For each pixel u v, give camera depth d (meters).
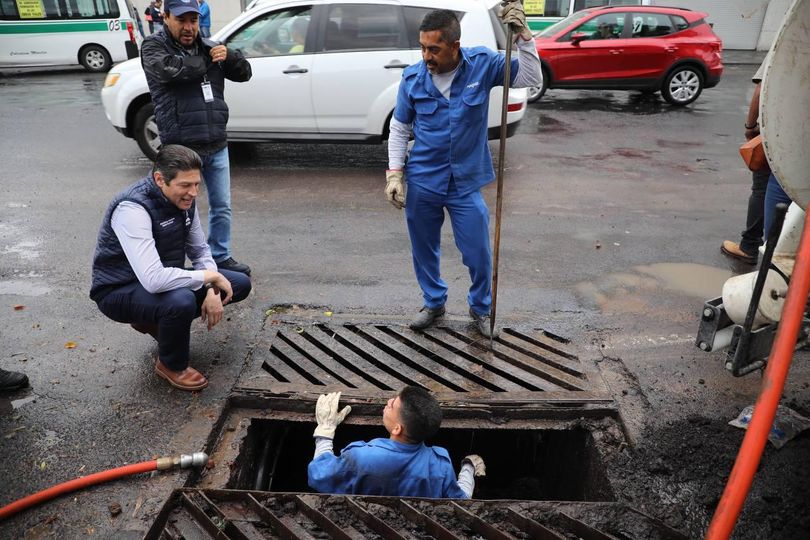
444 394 3.14
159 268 2.89
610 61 10.80
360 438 3.35
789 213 2.83
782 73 2.01
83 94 11.84
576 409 3.05
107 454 2.72
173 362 3.11
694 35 10.79
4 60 14.30
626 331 3.80
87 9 14.46
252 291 4.25
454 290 4.32
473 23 6.49
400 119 3.37
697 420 2.95
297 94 6.73
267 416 3.06
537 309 4.05
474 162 3.31
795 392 3.19
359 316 3.93
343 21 6.62
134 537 2.31
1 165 7.17
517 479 3.59
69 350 3.52
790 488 2.55
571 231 5.43
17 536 2.32
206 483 2.63
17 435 2.83
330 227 5.45
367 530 2.36
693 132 9.23
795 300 1.58
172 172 2.81
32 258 4.73
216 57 3.89
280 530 2.36
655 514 2.45
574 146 8.35
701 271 4.67
